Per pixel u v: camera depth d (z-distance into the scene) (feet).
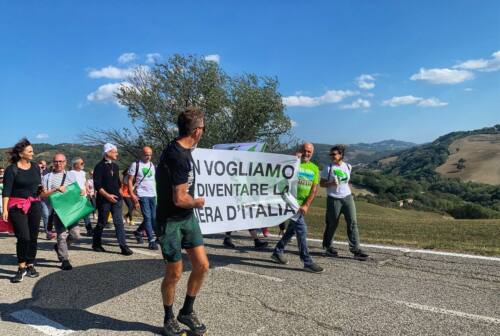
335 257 23.79
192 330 13.16
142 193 26.35
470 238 29.60
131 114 80.38
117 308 15.81
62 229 21.61
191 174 13.17
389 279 19.26
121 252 25.44
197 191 18.80
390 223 43.60
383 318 14.55
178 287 18.24
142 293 17.53
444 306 15.69
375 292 17.37
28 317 15.02
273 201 20.58
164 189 12.61
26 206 19.43
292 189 20.85
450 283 18.57
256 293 17.33
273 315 14.89
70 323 14.48
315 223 45.73
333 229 24.02
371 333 13.34
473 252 24.27
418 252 24.52
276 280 19.22
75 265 22.31
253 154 20.04
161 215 12.82
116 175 25.27
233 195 19.74
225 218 19.51
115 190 25.08
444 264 21.72
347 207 23.31
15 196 19.34
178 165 12.23
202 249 13.10
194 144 12.90
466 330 13.55
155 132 81.41
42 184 21.57
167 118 80.79
